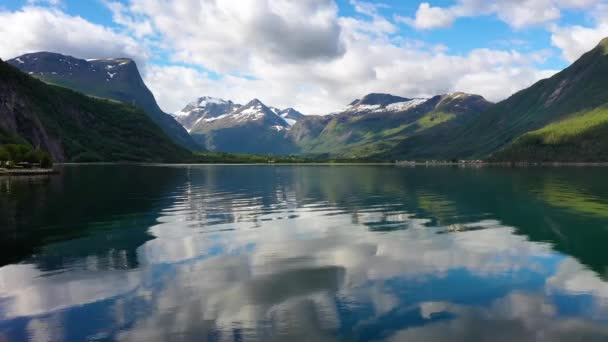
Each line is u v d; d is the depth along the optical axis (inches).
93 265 863.7
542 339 531.8
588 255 935.0
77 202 1978.3
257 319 593.3
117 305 646.5
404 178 4252.0
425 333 548.4
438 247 1018.1
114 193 2460.6
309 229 1267.2
